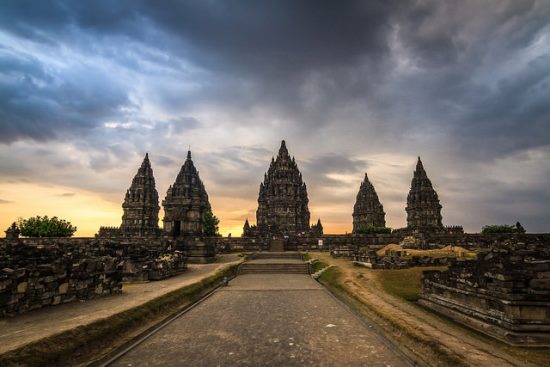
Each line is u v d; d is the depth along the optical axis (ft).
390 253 129.49
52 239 173.27
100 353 34.17
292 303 62.69
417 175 305.12
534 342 37.29
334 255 152.25
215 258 155.63
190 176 189.78
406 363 31.99
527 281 40.16
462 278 50.70
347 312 54.70
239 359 32.99
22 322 42.27
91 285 61.67
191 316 51.96
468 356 30.73
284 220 299.58
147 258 99.25
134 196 304.09
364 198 393.09
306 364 31.65
